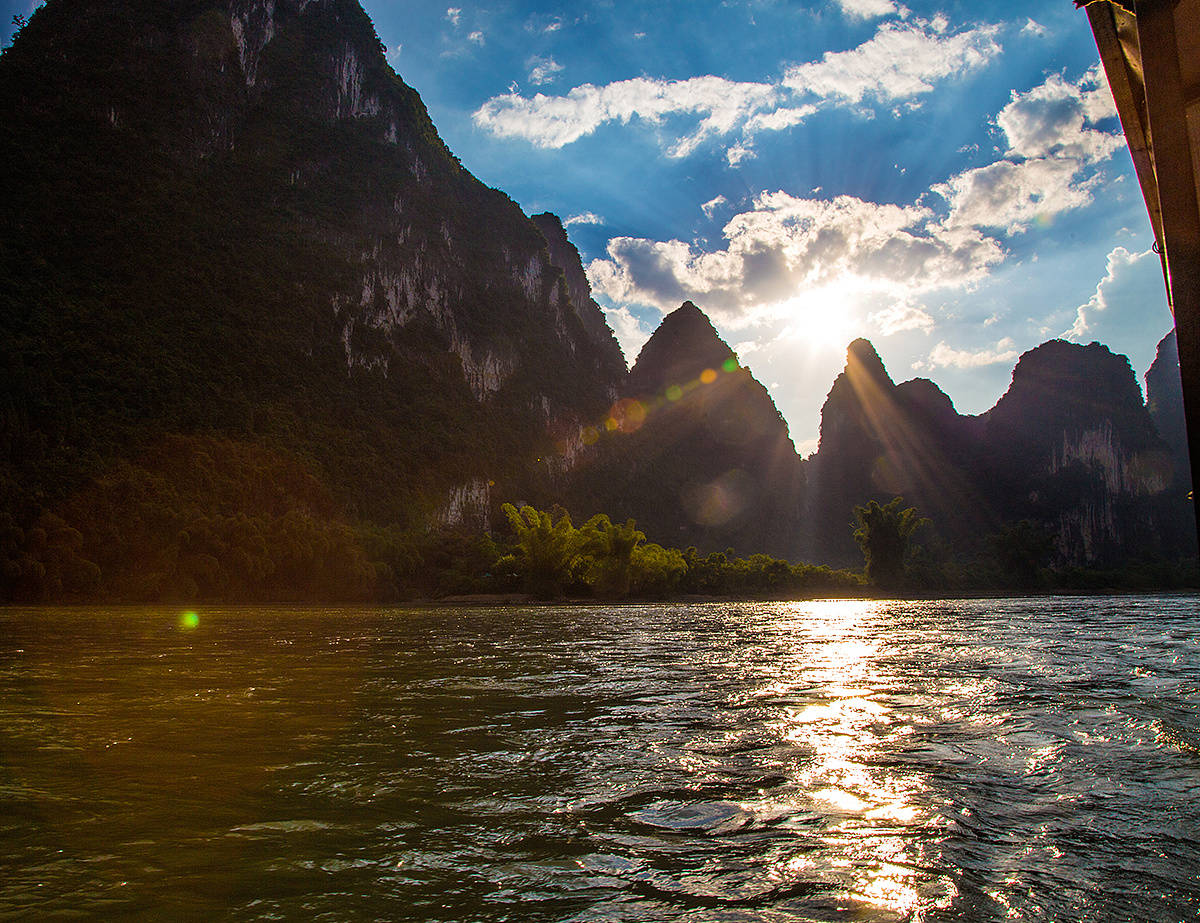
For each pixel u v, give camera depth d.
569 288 190.75
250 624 27.16
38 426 73.44
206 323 99.94
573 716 7.10
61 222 99.31
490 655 14.05
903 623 25.31
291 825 3.79
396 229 133.12
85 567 53.00
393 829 3.72
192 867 3.20
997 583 88.44
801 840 3.53
